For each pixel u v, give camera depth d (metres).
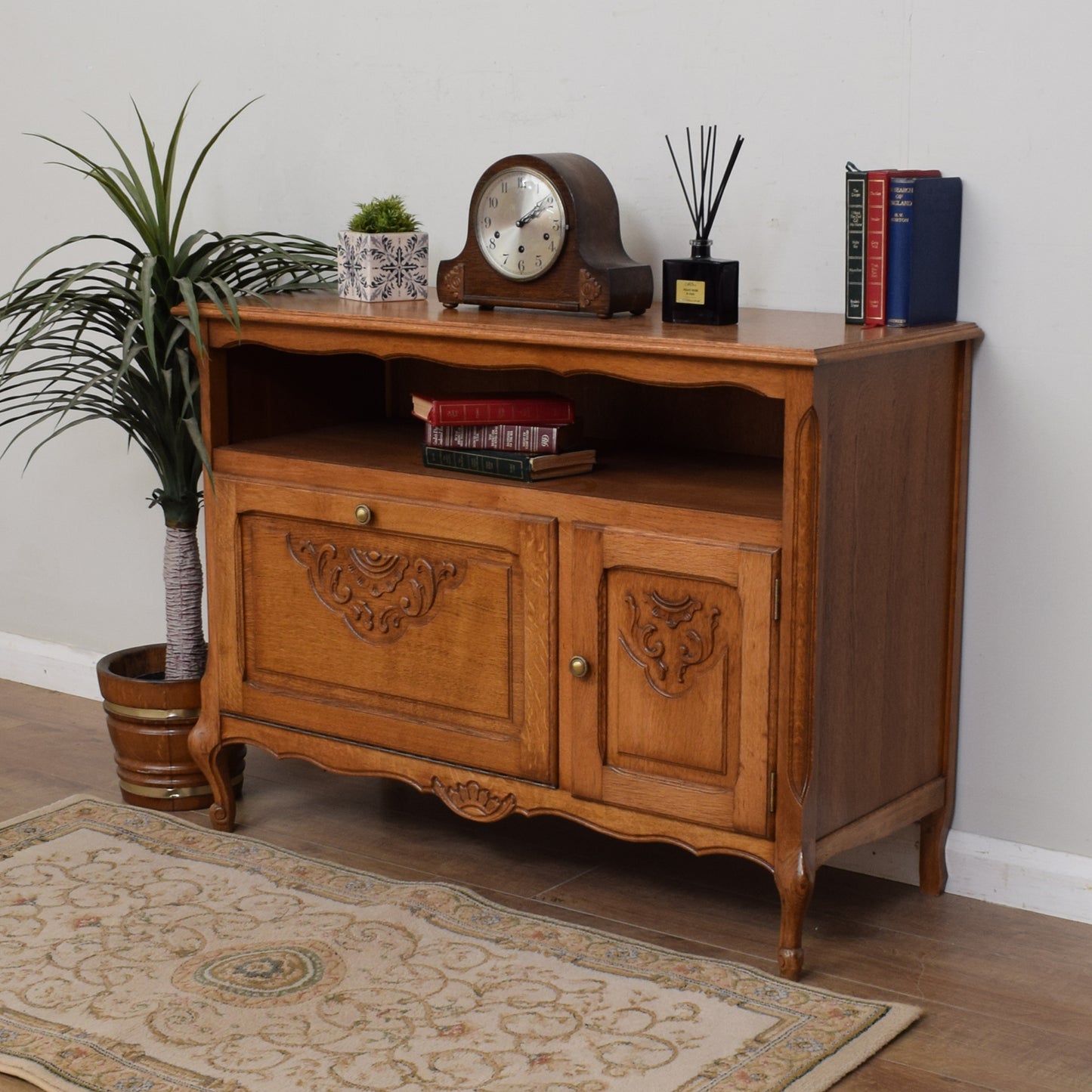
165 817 2.82
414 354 2.42
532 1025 2.08
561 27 2.75
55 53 3.43
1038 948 2.36
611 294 2.42
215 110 3.22
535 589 2.33
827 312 2.56
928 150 2.42
